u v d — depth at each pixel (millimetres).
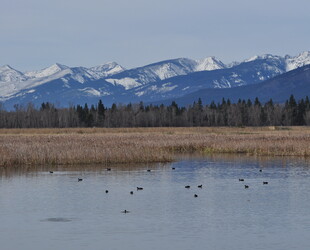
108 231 39781
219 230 39812
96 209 47375
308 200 50969
